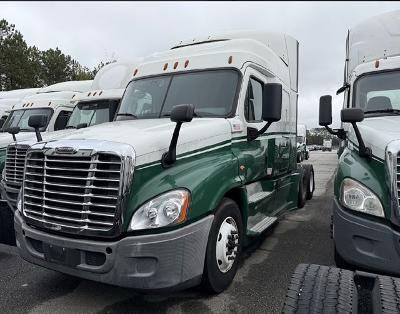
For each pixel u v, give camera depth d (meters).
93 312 3.63
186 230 3.29
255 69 5.21
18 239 3.87
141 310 3.65
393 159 3.32
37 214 3.63
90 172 3.30
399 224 3.21
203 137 4.00
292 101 7.24
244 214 4.46
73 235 3.38
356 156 3.91
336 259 3.82
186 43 6.77
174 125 4.10
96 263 3.29
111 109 8.78
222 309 3.66
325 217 7.81
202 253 3.46
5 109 12.52
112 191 3.25
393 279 2.43
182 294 3.96
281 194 6.54
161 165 3.54
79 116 9.12
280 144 6.25
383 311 2.15
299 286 2.46
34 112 9.73
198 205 3.41
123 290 4.09
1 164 7.77
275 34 6.89
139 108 5.16
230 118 4.54
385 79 5.15
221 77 4.87
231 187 4.01
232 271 4.13
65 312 3.63
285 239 6.12
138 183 3.33
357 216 3.45
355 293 2.34
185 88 4.97
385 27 6.18
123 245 3.16
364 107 5.09
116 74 9.42
